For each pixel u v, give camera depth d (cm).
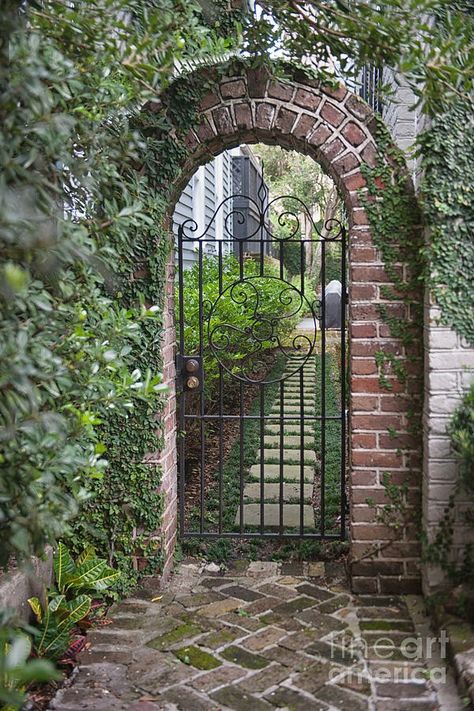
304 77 354
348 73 334
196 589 374
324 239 400
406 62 280
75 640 314
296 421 745
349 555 379
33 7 211
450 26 288
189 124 362
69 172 225
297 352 1066
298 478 557
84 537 372
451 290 336
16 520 181
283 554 419
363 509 366
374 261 360
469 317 336
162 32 254
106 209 251
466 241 336
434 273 335
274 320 429
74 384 223
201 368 417
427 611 342
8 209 153
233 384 703
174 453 412
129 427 370
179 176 375
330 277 1655
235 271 739
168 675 287
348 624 332
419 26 278
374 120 352
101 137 254
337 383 918
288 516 479
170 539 395
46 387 194
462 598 315
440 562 341
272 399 838
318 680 282
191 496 531
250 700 268
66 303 241
